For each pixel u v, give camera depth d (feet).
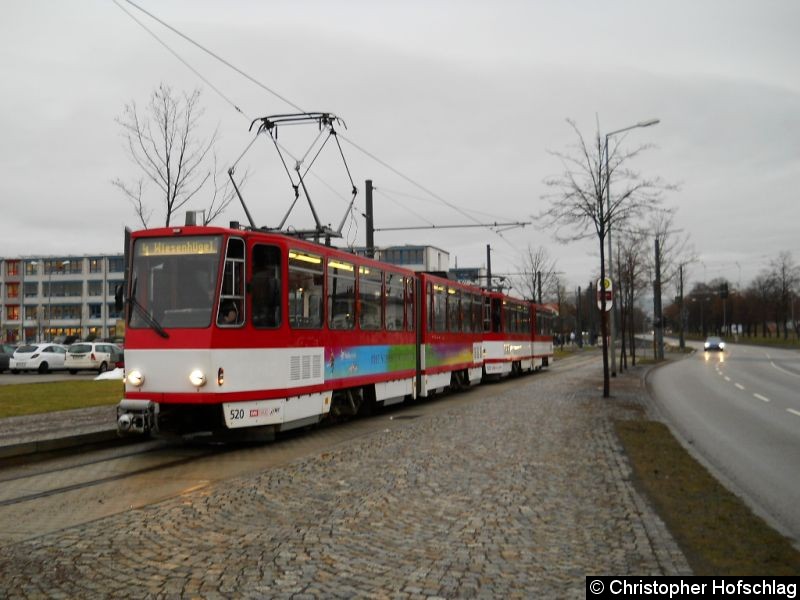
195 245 38.88
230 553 19.80
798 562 18.58
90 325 319.68
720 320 400.26
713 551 19.52
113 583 17.52
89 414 51.19
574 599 16.24
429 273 73.46
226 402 38.06
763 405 67.00
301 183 52.47
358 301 52.24
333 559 19.22
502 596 16.47
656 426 45.96
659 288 148.25
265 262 40.68
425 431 43.45
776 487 30.83
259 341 39.88
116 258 320.09
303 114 54.29
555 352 221.46
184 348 37.88
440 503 25.35
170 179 63.87
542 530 21.89
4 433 40.81
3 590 17.08
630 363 144.77
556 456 34.58
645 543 20.35
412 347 63.62
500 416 51.13
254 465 35.12
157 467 34.83
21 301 326.65
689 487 27.86
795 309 330.95
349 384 50.29
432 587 17.10
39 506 26.61
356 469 31.55
